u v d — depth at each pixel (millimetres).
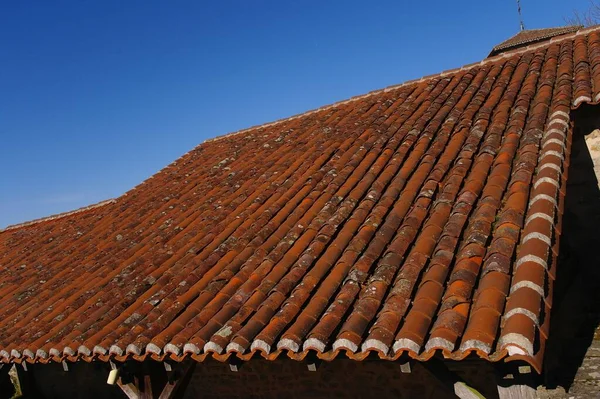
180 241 6457
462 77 7918
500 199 4387
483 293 3346
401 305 3631
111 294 5762
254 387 6352
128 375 5113
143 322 4836
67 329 5406
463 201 4555
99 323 5176
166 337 4430
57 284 6957
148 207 8492
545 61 7270
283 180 6965
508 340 2873
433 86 8086
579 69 6348
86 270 6977
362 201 5387
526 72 7113
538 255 3424
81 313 5613
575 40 7703
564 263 6230
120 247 7223
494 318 3121
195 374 6852
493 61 8086
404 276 3914
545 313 3127
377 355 3520
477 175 4883
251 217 6215
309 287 4289
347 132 7598
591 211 6387
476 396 3471
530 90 6262
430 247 4176
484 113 6137
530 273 3287
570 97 5742
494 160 5086
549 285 3338
